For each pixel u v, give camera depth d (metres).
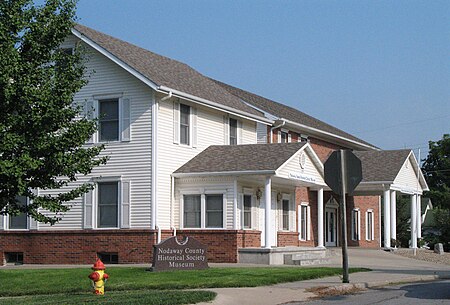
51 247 28.69
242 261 27.12
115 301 14.60
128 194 27.72
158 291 17.03
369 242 47.25
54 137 17.02
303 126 39.53
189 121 29.73
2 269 23.89
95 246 28.03
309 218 38.47
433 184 78.81
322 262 29.02
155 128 27.59
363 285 18.75
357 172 18.12
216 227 27.86
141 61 29.97
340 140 45.25
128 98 28.05
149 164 27.55
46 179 17.17
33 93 16.45
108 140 28.27
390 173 38.81
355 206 45.56
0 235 29.44
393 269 25.80
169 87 27.67
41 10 17.34
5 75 16.12
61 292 18.19
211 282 18.56
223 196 27.84
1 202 16.81
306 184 31.88
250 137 34.62
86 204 28.33
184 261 22.33
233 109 31.98
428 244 51.75
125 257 27.52
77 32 28.16
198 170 28.12
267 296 16.28
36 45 17.09
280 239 32.31
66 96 17.00
